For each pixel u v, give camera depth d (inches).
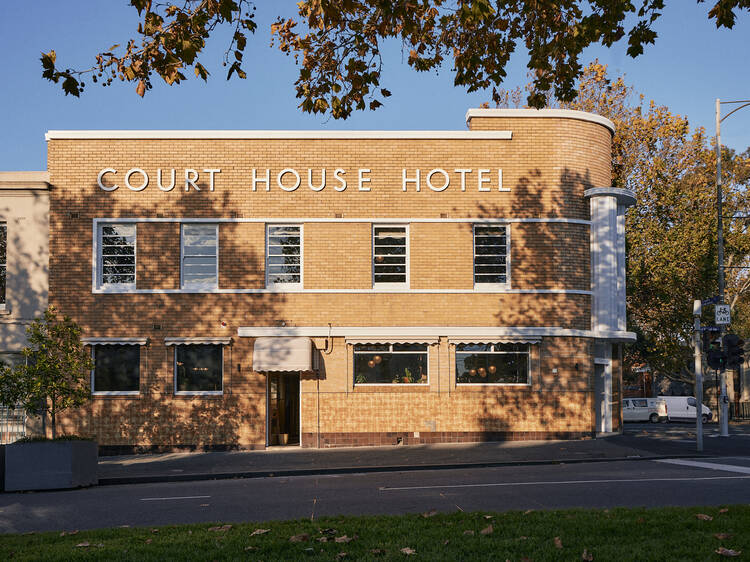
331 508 435.5
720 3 379.2
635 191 1496.1
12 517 451.5
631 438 906.1
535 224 885.8
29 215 865.5
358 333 866.1
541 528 328.8
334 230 879.7
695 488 480.1
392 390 868.6
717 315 964.0
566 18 424.2
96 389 858.8
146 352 860.0
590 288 900.6
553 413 870.4
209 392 860.6
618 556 275.4
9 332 850.8
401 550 290.4
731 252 1526.8
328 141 887.1
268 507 448.8
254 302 868.0
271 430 882.8
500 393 871.7
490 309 877.2
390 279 880.9
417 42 442.3
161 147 878.4
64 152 872.9
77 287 860.6
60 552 308.2
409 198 885.2
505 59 445.4
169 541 325.1
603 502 430.3
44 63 347.3
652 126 1494.8
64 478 613.6
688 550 279.9
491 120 901.8
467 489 500.4
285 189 878.4
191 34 371.9
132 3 356.5
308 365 835.4
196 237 877.8
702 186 1478.8
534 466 686.5
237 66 378.6
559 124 897.5
